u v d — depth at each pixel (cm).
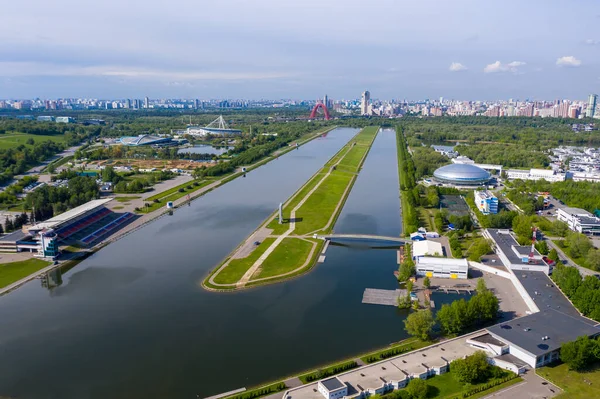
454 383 16875
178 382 17100
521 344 18338
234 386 16838
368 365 17662
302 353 18988
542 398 15962
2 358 18762
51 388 16838
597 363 17962
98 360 18562
